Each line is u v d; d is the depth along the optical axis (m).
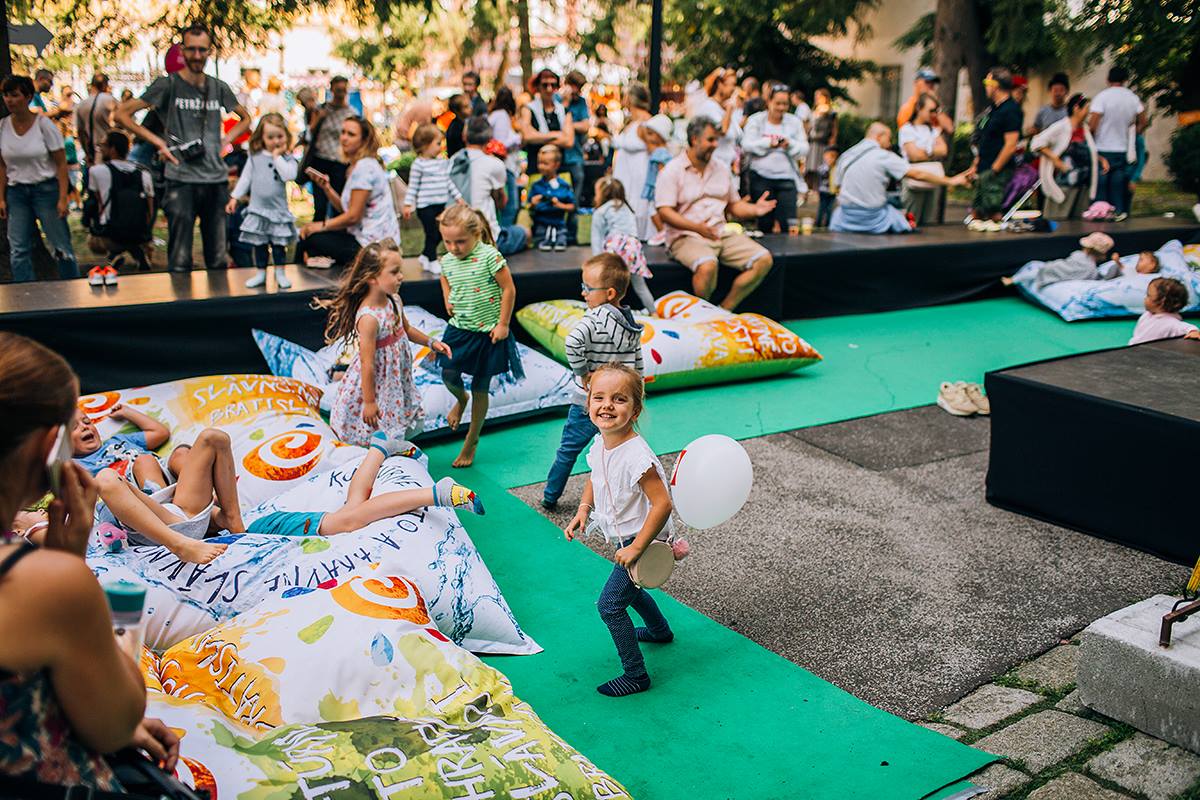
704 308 7.35
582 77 10.30
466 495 3.69
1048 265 9.39
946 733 3.13
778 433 6.04
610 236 7.34
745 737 3.07
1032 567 4.32
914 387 7.04
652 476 3.11
